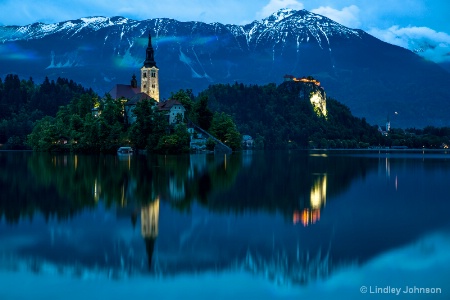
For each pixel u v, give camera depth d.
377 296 29.30
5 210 54.44
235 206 58.22
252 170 117.50
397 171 119.75
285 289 30.31
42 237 41.72
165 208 56.34
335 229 45.50
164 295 29.38
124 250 37.84
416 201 64.31
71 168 118.62
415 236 42.72
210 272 33.09
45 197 64.88
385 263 35.00
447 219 50.75
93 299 28.77
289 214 53.00
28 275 32.44
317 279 31.91
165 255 36.59
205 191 72.38
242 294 29.59
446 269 33.81
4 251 37.47
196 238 41.56
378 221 49.56
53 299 28.77
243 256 36.50
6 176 94.75
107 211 54.12
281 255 36.75
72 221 48.41
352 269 33.84
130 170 112.56
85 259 35.59
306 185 83.00
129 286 30.67
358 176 103.50
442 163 160.38
